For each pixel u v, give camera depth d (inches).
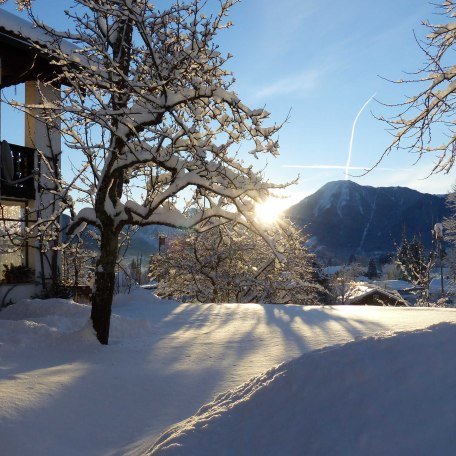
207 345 356.2
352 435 120.6
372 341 155.1
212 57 355.6
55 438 191.8
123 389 250.2
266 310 552.1
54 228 445.4
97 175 366.9
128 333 402.6
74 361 313.3
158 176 383.2
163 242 1007.6
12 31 529.0
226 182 367.9
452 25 355.9
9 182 514.9
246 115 340.8
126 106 373.1
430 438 110.7
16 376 265.1
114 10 338.6
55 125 376.8
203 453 134.0
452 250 1524.4
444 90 357.1
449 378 128.1
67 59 362.9
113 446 187.2
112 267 375.2
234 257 949.2
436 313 498.0
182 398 237.6
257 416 143.9
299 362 158.1
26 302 530.0
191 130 333.7
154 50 351.9
